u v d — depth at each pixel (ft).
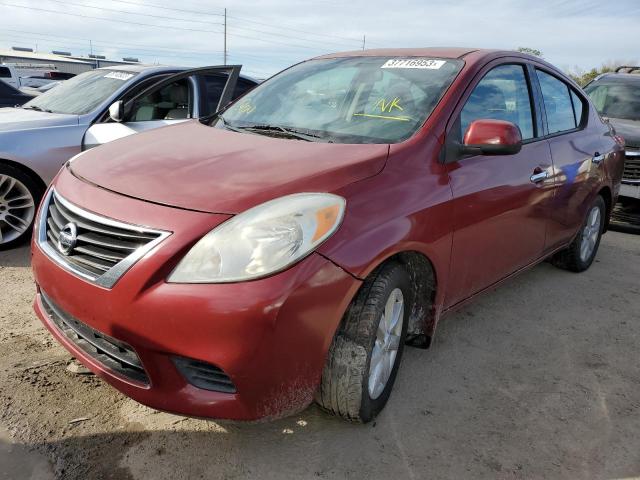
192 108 17.63
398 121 9.04
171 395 6.54
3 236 14.26
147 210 6.75
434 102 9.19
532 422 8.54
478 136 8.74
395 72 10.27
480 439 8.05
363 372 7.27
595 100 25.29
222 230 6.38
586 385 9.70
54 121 14.84
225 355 6.19
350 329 7.18
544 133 11.94
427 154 8.43
